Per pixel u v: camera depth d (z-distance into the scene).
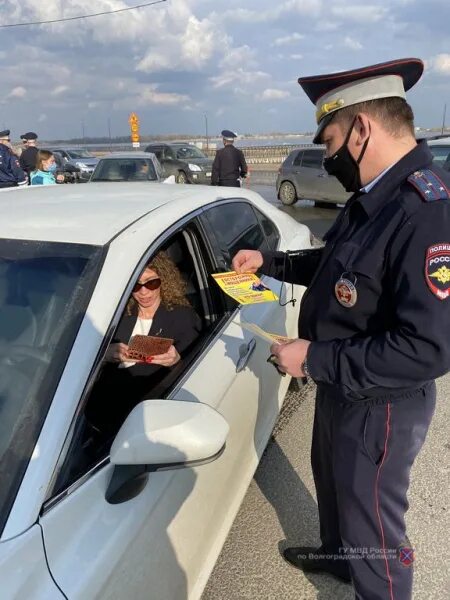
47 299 1.40
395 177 1.31
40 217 1.70
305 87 1.44
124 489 1.24
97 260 1.46
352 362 1.29
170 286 2.02
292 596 2.03
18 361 1.30
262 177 21.17
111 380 1.74
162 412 1.25
